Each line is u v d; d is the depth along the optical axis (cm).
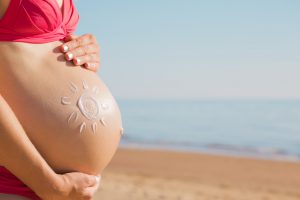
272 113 4731
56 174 140
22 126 142
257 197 710
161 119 4197
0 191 139
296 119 3847
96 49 161
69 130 147
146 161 1273
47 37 149
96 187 151
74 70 153
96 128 152
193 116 4509
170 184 760
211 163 1270
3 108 133
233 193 727
